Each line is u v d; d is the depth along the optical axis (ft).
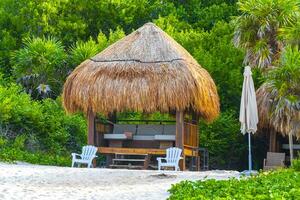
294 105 68.69
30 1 119.75
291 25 79.20
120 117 96.37
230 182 43.73
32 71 101.71
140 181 50.49
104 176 53.72
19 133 81.15
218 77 95.14
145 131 79.77
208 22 125.90
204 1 134.10
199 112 75.41
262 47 79.41
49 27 118.01
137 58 72.69
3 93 84.28
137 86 70.49
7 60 113.80
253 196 37.78
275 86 68.85
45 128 83.41
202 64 95.09
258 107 83.61
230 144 93.20
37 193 42.29
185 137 74.49
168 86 69.92
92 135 73.77
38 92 103.60
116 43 75.92
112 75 71.77
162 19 115.14
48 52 101.30
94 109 71.87
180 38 104.27
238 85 94.12
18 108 81.46
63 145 85.76
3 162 69.15
